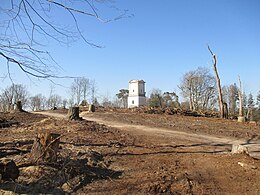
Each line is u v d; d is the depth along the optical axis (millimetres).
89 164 6496
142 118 21984
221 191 5297
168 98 53875
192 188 5375
